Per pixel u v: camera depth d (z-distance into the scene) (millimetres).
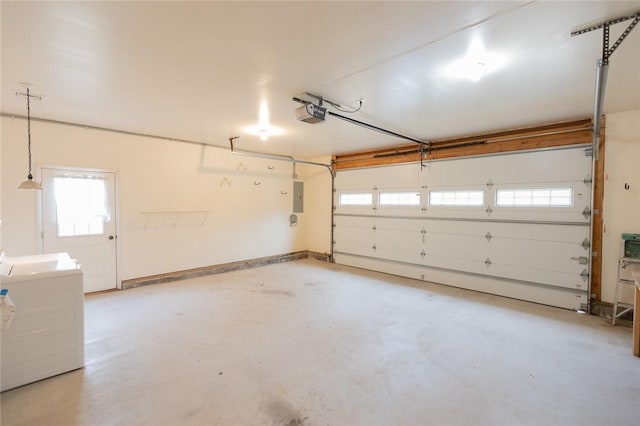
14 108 3549
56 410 2012
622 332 3305
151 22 1843
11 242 3852
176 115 3830
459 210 5059
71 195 4320
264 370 2512
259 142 5578
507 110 3562
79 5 1664
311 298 4414
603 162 3764
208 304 4117
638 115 3531
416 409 2055
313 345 2957
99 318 3594
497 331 3312
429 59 2318
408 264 5730
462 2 1642
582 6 1674
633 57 2232
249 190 6547
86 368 2520
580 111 3594
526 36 1991
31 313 2305
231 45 2121
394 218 5953
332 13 1747
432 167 5398
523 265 4410
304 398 2160
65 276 2449
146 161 5016
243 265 6344
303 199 7684
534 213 4305
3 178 3785
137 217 4941
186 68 2482
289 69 2498
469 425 1911
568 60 2318
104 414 1978
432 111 3615
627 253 3543
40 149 4031
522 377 2438
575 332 3295
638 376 2453
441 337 3154
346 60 2342
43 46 2129
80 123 4238
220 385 2303
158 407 2053
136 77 2658
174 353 2779
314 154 7004
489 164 4727
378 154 6199
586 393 2234
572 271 4008
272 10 1720
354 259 6672
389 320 3604
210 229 5902
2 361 2195
